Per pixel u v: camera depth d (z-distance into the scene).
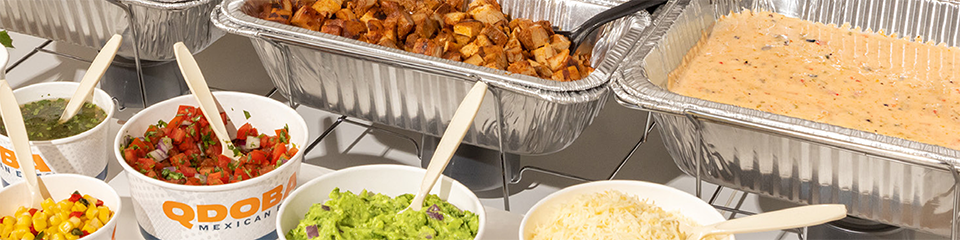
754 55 0.96
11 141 0.66
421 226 0.63
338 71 0.92
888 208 0.80
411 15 0.98
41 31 1.14
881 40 0.99
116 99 1.23
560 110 0.86
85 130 0.75
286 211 0.65
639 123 1.25
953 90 0.90
